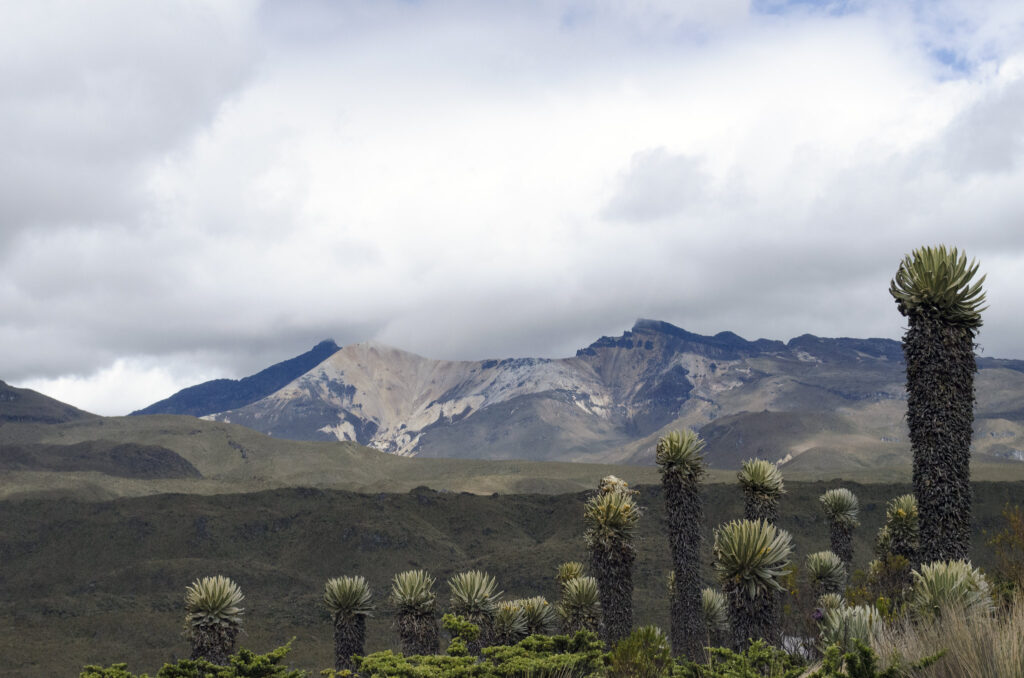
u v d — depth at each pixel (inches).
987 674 286.0
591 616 1031.6
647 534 4160.9
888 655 323.3
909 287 551.2
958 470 522.3
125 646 3073.3
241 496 6112.2
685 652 863.7
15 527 5423.2
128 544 5251.0
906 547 1001.5
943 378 529.3
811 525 4055.1
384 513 5482.3
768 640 619.2
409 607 1050.1
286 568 4859.7
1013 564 514.9
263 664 817.5
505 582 3848.4
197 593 1067.9
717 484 4845.0
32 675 2647.6
